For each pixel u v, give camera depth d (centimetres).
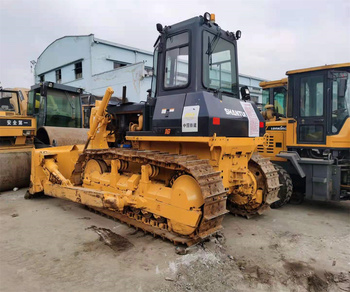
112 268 295
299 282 278
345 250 350
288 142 568
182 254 323
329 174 501
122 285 265
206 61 363
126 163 427
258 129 414
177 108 352
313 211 520
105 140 487
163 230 366
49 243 355
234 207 491
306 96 545
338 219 472
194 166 317
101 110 466
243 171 375
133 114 454
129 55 1881
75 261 310
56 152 524
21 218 449
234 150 367
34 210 489
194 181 328
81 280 273
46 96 727
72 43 1847
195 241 335
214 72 381
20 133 628
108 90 444
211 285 267
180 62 369
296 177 570
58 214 468
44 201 544
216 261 311
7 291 255
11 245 350
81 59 1789
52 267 297
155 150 405
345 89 505
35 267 297
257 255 332
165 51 389
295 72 551
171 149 390
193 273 286
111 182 432
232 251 342
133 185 394
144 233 382
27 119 641
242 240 376
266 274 290
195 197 325
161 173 390
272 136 605
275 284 273
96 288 260
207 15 352
